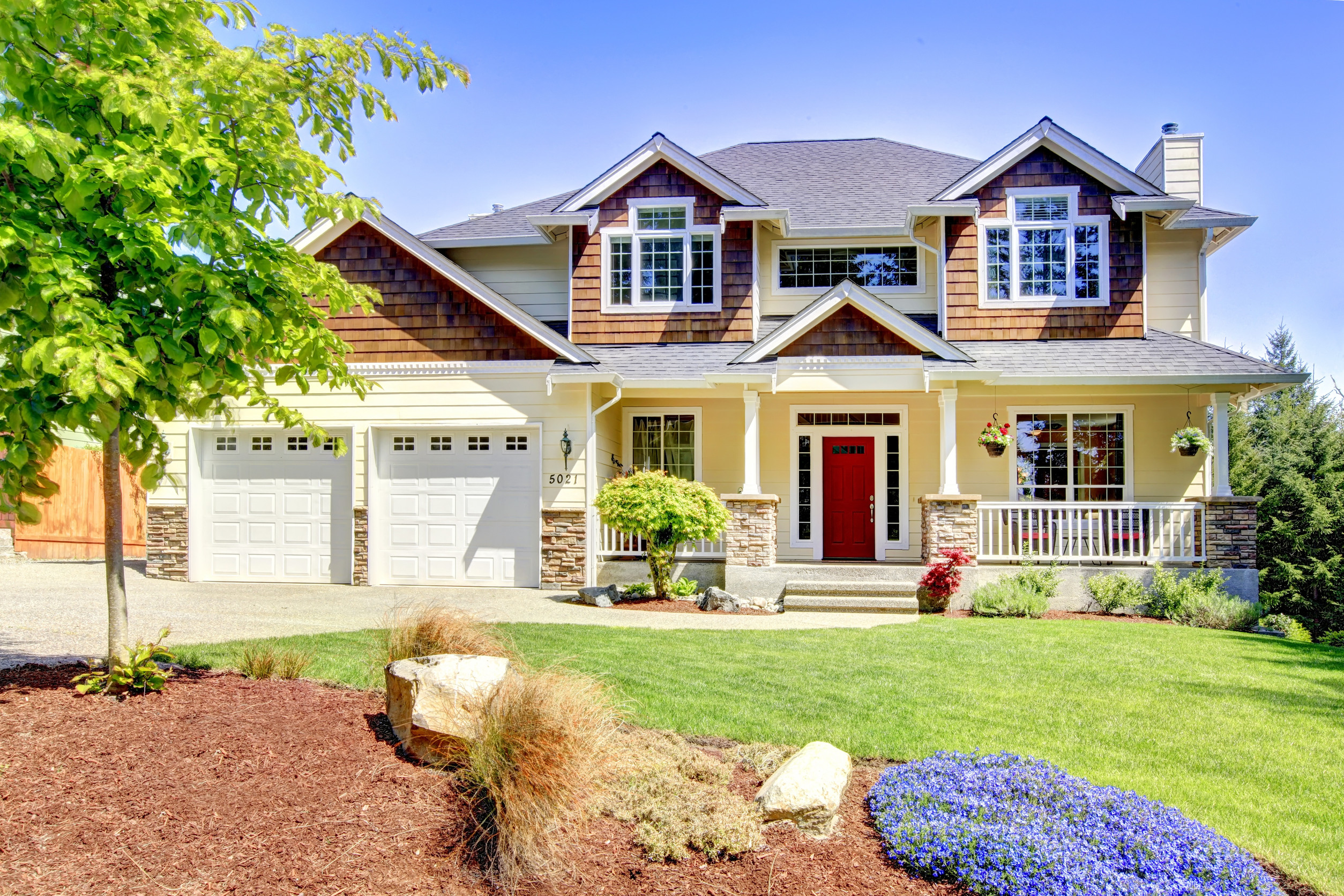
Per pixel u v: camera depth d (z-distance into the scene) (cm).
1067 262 1484
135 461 524
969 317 1489
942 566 1242
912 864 401
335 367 621
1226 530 1287
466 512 1403
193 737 484
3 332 505
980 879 381
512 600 1237
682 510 1249
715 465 1546
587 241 1549
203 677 607
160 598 1182
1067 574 1297
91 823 395
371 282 1429
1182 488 1448
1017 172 1495
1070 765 534
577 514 1370
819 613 1228
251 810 416
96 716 504
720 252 1529
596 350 1510
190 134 456
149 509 1445
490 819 415
